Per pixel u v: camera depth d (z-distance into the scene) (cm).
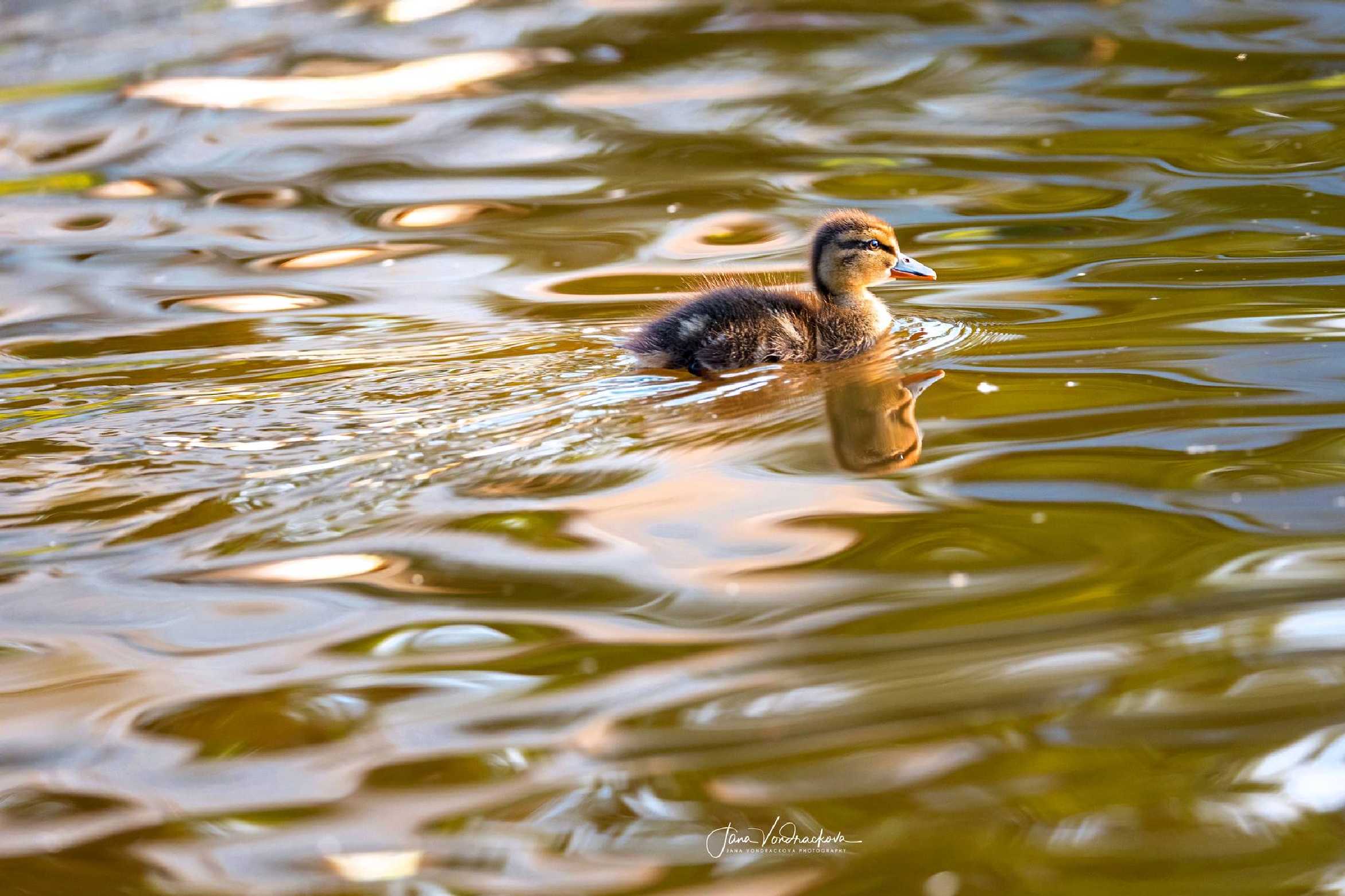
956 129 2205
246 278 1742
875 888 676
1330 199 1816
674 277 1681
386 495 1073
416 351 1418
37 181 2173
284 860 710
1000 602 902
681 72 2533
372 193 2053
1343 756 747
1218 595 896
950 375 1295
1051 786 736
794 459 1121
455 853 710
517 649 877
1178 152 2044
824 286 1473
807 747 773
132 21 2967
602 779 755
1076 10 2738
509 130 2295
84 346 1489
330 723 813
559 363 1362
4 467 1134
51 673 866
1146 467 1070
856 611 901
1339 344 1311
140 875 704
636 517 1031
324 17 2919
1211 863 679
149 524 1036
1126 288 1530
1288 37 2542
